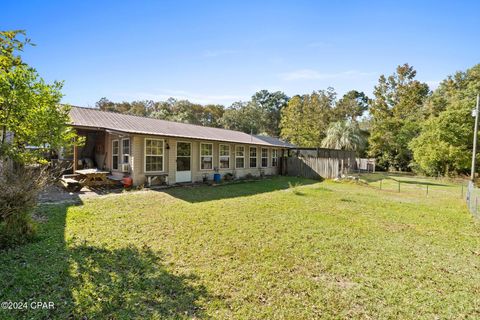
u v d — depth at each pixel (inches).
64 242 153.2
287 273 127.3
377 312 97.3
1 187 144.9
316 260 143.8
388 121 1062.4
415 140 818.2
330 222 223.8
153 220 211.6
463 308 101.1
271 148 711.1
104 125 393.1
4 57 147.5
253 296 105.7
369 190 457.4
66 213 219.3
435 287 117.6
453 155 689.6
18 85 151.9
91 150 495.5
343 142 948.6
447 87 1117.1
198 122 1663.4
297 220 226.4
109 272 119.3
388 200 351.9
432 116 864.3
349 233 194.7
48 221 194.2
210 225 203.2
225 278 119.6
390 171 1034.1
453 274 131.4
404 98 1138.0
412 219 246.5
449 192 460.4
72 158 451.8
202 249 154.1
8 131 161.0
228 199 318.0
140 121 487.8
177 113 1605.6
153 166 410.9
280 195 360.8
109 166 445.4
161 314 91.3
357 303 103.0
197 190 384.5
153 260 135.6
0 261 125.1
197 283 114.1
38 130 162.6
